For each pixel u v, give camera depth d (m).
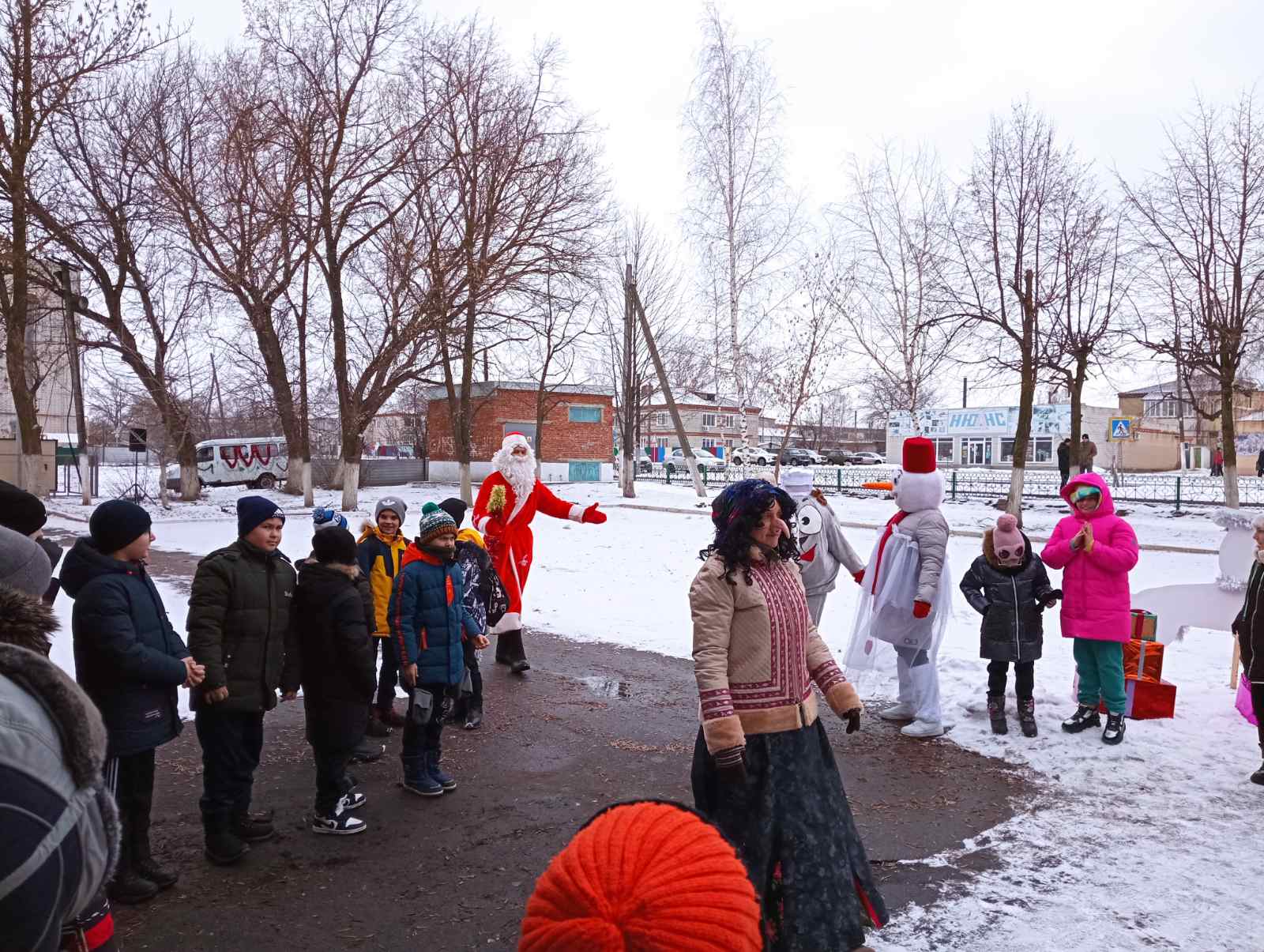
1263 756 5.39
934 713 6.07
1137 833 4.48
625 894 1.76
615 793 5.08
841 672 3.25
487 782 5.26
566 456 40.28
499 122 22.17
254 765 4.35
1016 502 20.23
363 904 3.79
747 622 3.08
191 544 16.80
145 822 3.86
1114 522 5.77
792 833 2.96
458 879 4.04
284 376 25.73
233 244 21.25
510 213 21.83
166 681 3.68
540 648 8.95
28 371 24.95
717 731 2.92
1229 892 3.83
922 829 4.54
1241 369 19.97
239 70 22.81
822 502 6.82
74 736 1.49
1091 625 5.77
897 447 48.59
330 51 21.83
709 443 67.44
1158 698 6.21
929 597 5.85
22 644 1.70
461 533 6.59
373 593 6.34
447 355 22.56
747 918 1.83
